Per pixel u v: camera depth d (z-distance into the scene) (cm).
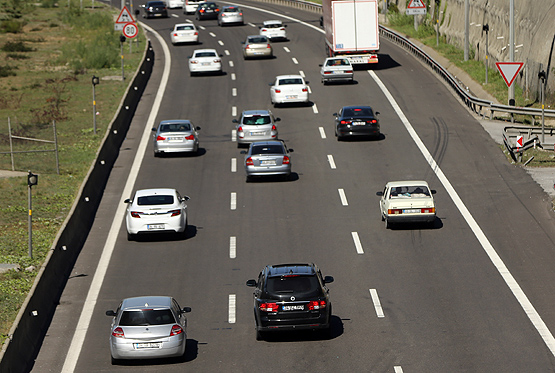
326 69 15512
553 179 10025
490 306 6372
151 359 5525
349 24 16225
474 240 8050
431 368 5184
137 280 7269
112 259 7856
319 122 13212
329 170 10806
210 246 8144
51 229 8812
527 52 14175
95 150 12206
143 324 5262
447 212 9012
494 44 16112
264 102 14600
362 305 6488
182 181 10512
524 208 9019
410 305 6444
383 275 7169
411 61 17800
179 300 6750
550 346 5538
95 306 6700
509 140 11056
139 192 8475
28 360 5606
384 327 5991
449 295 6644
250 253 7900
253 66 17675
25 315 5847
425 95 14638
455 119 13075
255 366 5325
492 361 5288
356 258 7644
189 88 15788
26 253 7988
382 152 11512
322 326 5516
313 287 5538
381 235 8288
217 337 5928
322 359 5403
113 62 18775
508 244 7906
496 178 10188
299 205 9419
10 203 9638
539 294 6606
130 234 8281
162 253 7981
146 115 13925
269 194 9869
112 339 5247
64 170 11231
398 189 8388
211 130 13038
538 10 14125
